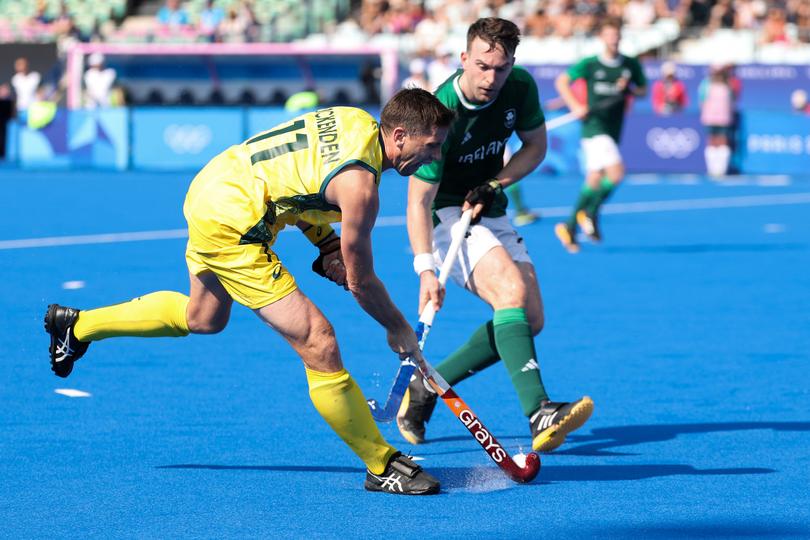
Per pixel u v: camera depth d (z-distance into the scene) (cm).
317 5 10362
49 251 4225
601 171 4344
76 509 1491
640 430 1947
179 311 1689
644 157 8231
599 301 3272
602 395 2197
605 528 1427
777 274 3809
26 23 10400
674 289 3491
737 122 8181
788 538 1388
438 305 1734
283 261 4109
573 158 8231
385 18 10031
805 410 2077
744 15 9800
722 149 8094
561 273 3819
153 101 9906
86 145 8375
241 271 1534
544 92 8850
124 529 1410
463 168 1872
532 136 1898
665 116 8194
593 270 3888
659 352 2588
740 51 9569
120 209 5797
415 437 1869
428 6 10394
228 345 2636
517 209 5391
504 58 1733
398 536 1390
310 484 1623
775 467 1719
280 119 8075
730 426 1967
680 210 6012
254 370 2378
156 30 10088
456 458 1784
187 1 10538
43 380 2262
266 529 1416
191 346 2619
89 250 4266
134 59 9850
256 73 9831
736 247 4531
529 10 9975
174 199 6319
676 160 8194
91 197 6391
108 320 1720
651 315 3056
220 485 1609
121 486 1598
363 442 1573
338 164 1477
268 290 1533
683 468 1719
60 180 7512
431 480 1577
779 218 5612
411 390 1856
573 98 4284
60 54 9912
